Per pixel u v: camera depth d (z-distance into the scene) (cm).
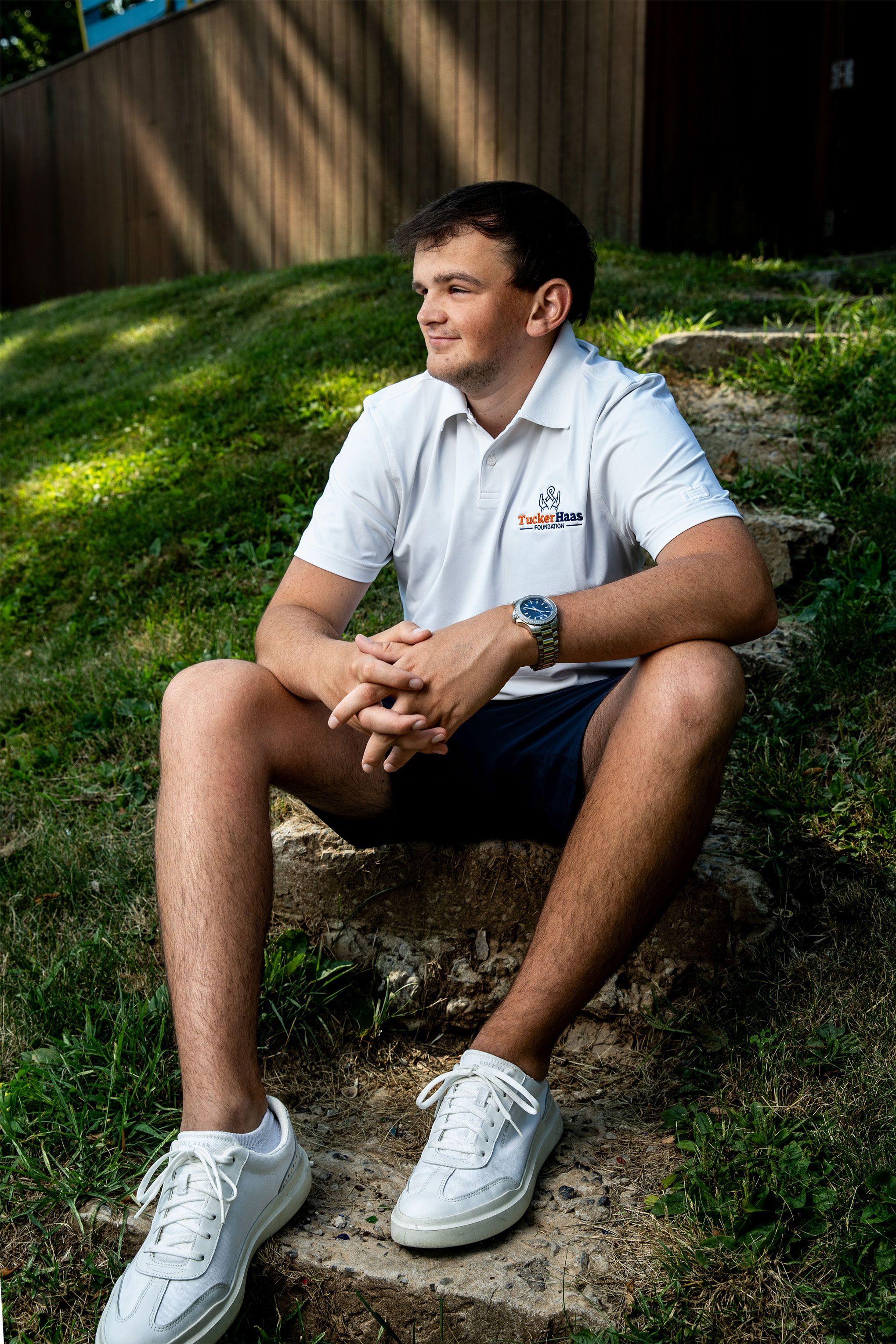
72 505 452
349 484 190
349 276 704
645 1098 186
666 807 155
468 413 184
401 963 212
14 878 249
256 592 358
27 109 1145
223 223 946
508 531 185
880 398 362
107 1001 208
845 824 218
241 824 160
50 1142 176
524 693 188
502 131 734
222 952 154
